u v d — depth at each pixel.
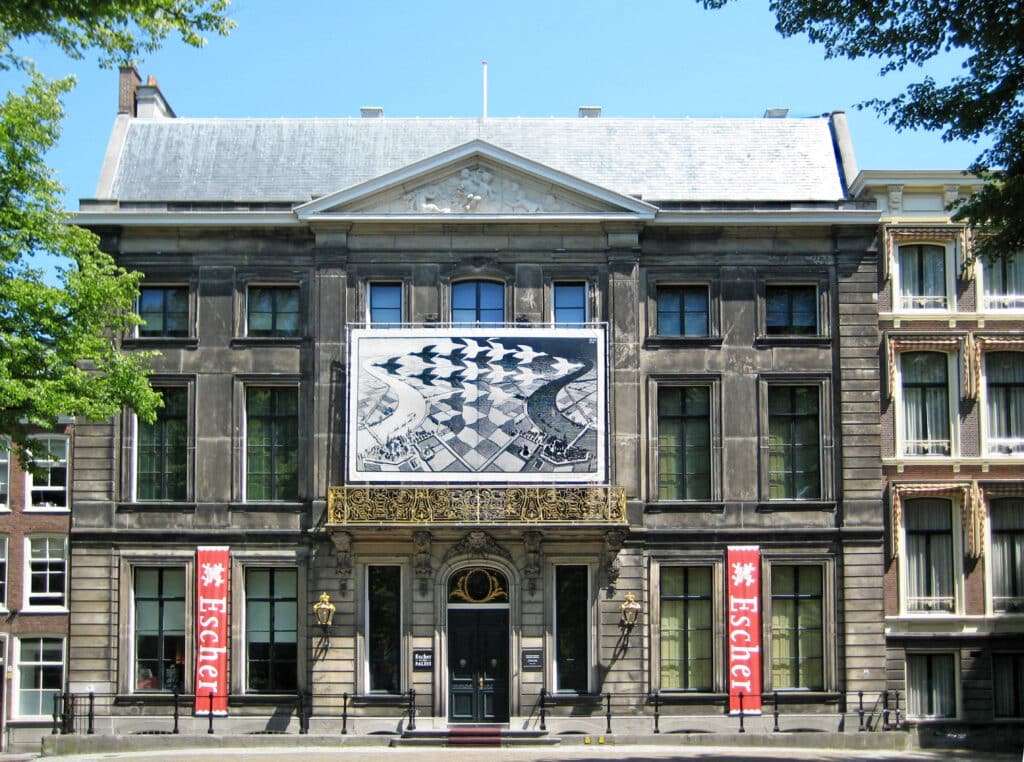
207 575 35.72
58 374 28.77
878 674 35.56
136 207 36.72
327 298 36.38
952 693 36.19
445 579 35.56
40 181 28.36
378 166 39.50
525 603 35.38
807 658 35.94
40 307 28.39
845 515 36.03
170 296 36.94
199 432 36.25
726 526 35.97
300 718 35.28
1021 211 24.91
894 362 36.94
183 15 22.45
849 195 38.59
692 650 35.94
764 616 35.75
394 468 35.28
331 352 36.25
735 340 36.59
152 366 36.44
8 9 20.75
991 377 37.22
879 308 37.03
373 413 35.47
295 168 39.47
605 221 36.41
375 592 35.88
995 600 36.44
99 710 35.38
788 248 36.88
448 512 34.91
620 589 35.59
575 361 35.72
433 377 35.59
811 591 36.16
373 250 36.56
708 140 40.16
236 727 35.25
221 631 35.53
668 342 36.47
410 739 34.19
